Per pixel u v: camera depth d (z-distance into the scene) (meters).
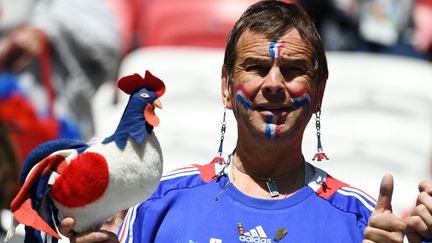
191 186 9.17
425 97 21.14
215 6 24.83
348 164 18.95
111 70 18.77
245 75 9.02
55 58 18.17
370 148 19.44
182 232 8.84
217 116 20.58
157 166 8.19
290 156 9.17
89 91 18.48
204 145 19.66
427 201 8.62
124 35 24.45
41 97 17.94
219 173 9.23
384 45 23.50
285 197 9.02
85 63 18.44
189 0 24.98
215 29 24.52
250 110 8.99
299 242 8.71
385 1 23.55
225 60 9.31
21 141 17.66
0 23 18.23
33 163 8.50
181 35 24.56
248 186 9.17
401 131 20.02
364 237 8.62
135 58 22.81
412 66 21.89
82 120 18.45
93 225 8.42
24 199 8.38
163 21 24.81
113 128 20.12
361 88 21.14
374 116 20.44
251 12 9.23
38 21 18.23
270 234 8.75
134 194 8.20
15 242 12.63
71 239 8.47
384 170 18.88
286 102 8.94
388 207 8.62
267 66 8.99
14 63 17.98
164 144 19.64
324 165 18.95
